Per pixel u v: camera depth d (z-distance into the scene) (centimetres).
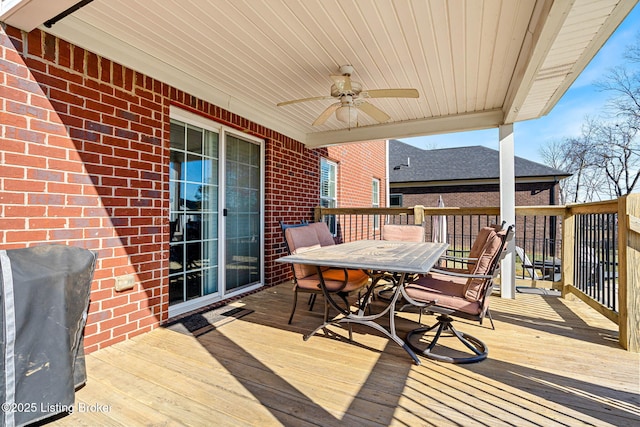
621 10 176
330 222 659
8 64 203
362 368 222
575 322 313
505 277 402
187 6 217
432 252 284
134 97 278
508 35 250
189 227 349
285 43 266
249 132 429
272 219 470
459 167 1341
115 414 172
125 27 243
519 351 247
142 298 283
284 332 288
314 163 592
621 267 256
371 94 285
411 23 236
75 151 236
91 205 245
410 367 223
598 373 213
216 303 376
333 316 332
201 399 185
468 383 202
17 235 205
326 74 326
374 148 929
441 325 257
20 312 156
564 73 260
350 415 171
